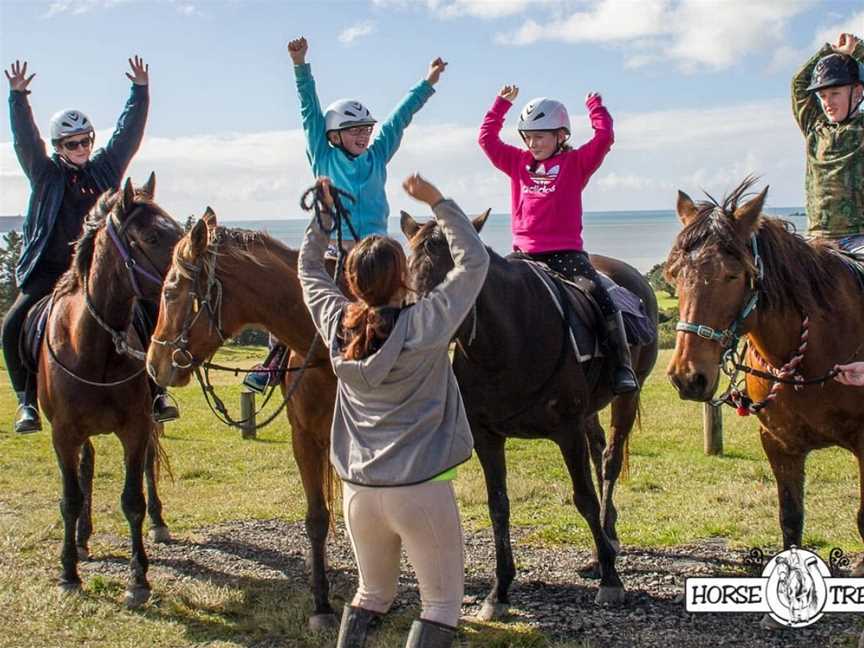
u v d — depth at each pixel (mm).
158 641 4738
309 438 4898
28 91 6188
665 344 19828
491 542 6395
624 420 6074
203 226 4340
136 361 5309
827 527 6387
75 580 5539
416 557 3123
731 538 6234
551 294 4969
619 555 5949
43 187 6066
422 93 5766
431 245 4188
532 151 5473
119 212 5113
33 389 6176
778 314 4375
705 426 9273
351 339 3082
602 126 5348
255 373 5098
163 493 8258
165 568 6016
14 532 6766
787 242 4441
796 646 4410
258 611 5078
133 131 6473
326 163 5453
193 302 4410
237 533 6844
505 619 4902
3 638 4754
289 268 4695
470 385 4809
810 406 4508
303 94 5469
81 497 5516
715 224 4152
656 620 4809
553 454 9422
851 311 4512
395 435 3055
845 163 5078
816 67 5094
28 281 6137
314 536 4918
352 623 3156
